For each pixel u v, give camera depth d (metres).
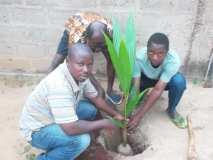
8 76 4.08
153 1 3.53
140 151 3.22
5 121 3.45
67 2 3.58
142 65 3.16
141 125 3.36
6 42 3.89
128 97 2.96
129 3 3.56
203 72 3.93
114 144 3.25
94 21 3.03
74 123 2.51
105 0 3.55
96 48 3.07
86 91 2.82
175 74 3.14
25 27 3.77
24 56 3.98
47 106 2.55
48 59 3.98
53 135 2.62
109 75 3.53
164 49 2.82
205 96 3.73
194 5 3.52
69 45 3.10
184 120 3.38
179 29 3.69
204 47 3.77
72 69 2.41
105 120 2.68
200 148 3.08
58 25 3.73
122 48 2.58
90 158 3.01
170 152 3.04
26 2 3.60
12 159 3.04
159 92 3.06
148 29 3.71
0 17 3.71
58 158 2.73
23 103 3.69
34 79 4.07
